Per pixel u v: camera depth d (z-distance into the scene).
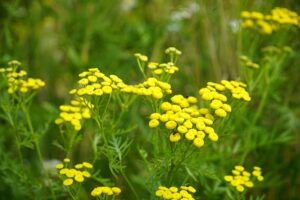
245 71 3.41
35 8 4.81
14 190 3.22
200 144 2.29
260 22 3.63
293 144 4.30
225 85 2.58
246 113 3.84
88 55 4.82
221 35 3.97
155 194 2.45
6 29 4.16
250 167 3.93
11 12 4.19
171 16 4.85
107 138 2.88
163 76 2.63
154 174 2.50
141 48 4.83
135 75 4.80
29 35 4.91
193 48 4.24
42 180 3.41
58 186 2.87
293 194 4.12
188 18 4.75
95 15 4.80
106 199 2.38
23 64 4.60
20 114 3.60
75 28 4.85
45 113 4.34
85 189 4.07
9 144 4.29
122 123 3.98
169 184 2.47
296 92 4.38
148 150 4.11
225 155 3.38
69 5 4.99
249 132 3.49
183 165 2.49
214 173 2.82
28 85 2.89
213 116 2.53
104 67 4.59
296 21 3.64
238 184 2.57
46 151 4.52
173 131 2.38
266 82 3.51
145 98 2.56
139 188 4.05
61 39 4.89
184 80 4.55
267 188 4.12
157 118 2.39
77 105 2.96
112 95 2.68
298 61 4.24
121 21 5.23
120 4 5.27
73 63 4.85
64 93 5.18
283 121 4.19
